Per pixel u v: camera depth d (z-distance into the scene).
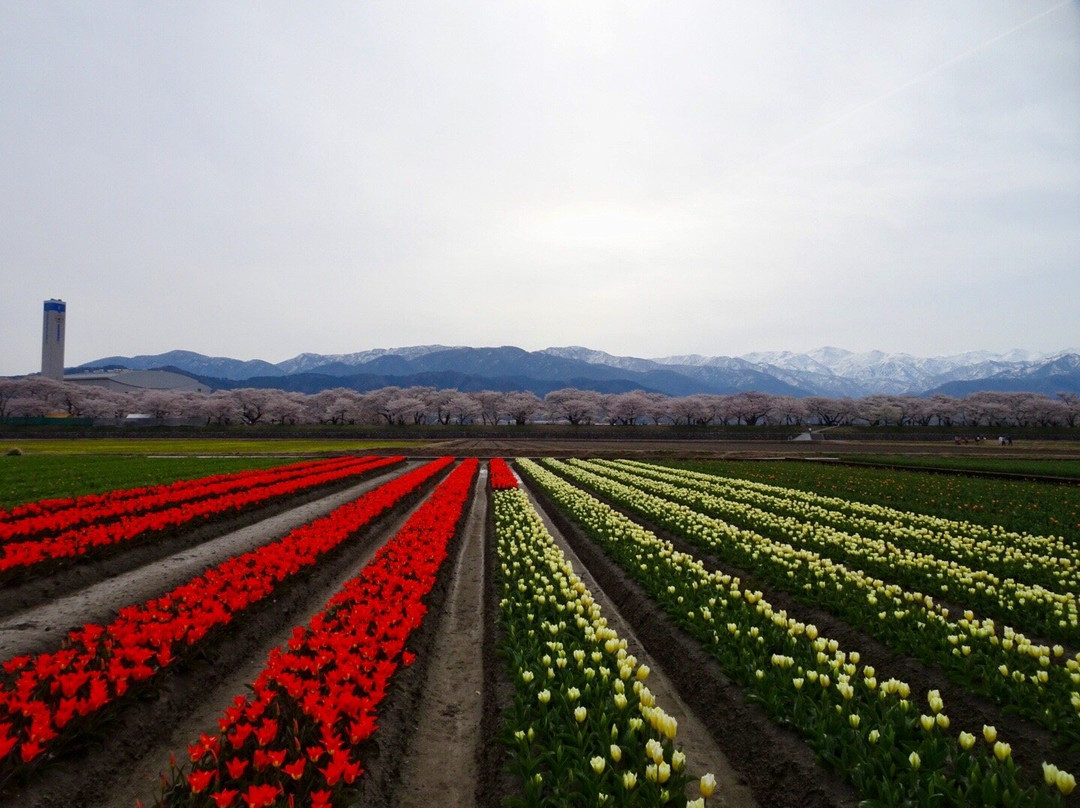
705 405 141.25
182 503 22.48
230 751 6.07
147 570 15.07
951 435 114.75
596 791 5.73
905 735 6.63
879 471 42.75
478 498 30.97
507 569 14.17
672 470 41.53
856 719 6.60
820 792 6.18
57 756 6.58
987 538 18.97
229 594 10.71
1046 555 16.55
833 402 143.12
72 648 8.41
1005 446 86.00
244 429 112.56
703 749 7.88
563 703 7.40
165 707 8.16
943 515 23.83
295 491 27.20
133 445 76.56
